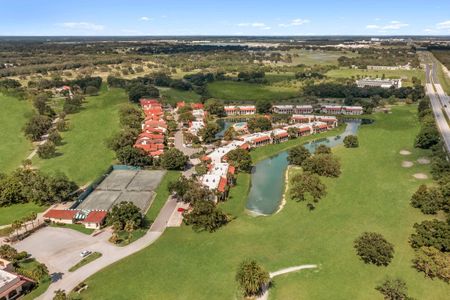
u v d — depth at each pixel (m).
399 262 114.56
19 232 136.25
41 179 162.25
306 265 114.75
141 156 199.88
